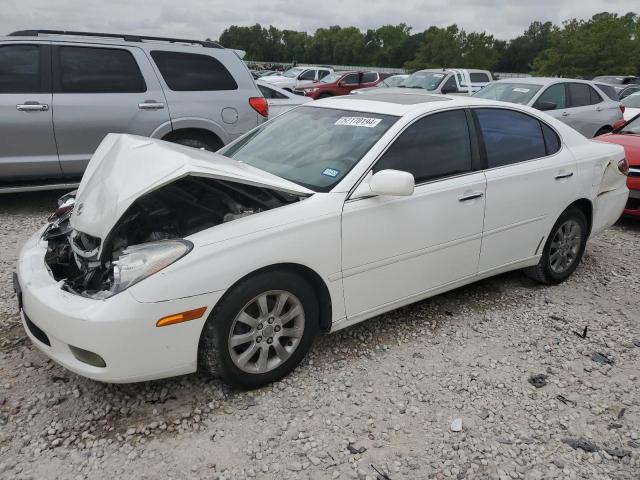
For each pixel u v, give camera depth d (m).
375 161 3.39
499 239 4.10
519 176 4.11
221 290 2.76
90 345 2.59
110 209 2.89
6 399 2.94
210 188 3.38
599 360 3.58
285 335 3.13
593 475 2.60
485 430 2.87
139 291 2.59
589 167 4.66
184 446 2.66
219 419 2.86
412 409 3.00
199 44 6.86
